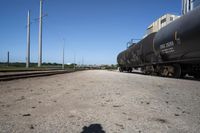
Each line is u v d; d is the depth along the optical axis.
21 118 4.30
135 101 6.43
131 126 3.90
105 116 4.56
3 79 13.62
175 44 17.53
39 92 8.31
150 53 24.89
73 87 10.32
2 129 3.57
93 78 18.39
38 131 3.51
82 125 3.89
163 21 61.00
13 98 6.77
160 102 6.36
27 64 43.22
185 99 6.96
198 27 14.08
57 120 4.19
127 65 41.72
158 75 23.25
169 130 3.73
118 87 10.33
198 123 4.18
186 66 18.53
